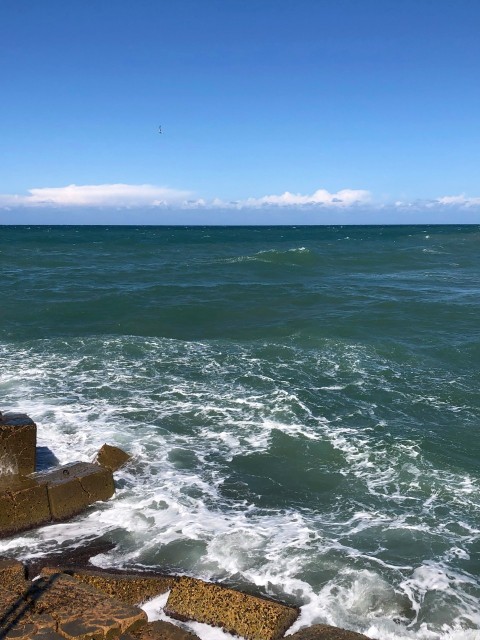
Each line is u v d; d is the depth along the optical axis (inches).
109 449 417.7
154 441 457.4
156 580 284.4
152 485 393.1
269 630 254.1
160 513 358.9
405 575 300.8
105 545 327.0
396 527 344.8
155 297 1051.9
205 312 930.1
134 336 772.6
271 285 1203.9
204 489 390.3
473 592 289.1
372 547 325.1
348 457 434.9
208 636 257.4
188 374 613.6
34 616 251.0
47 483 353.1
